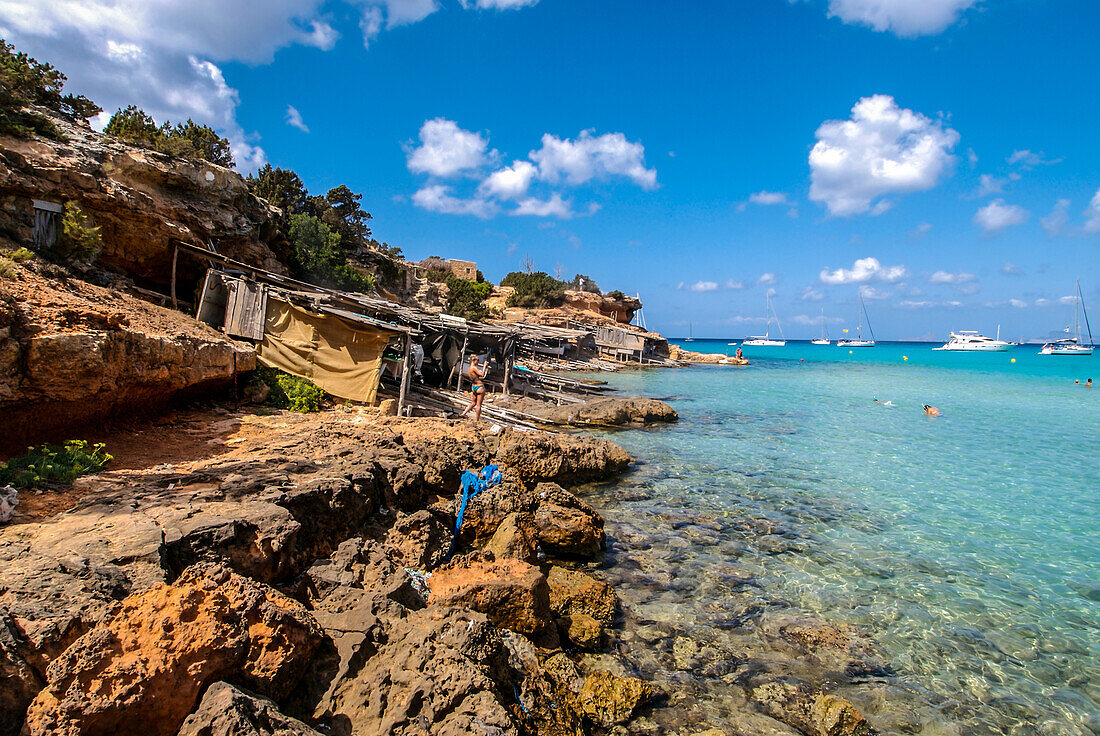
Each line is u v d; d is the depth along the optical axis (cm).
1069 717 627
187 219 1900
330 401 1792
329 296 2031
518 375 3231
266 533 625
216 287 1775
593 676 643
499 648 566
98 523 589
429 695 456
